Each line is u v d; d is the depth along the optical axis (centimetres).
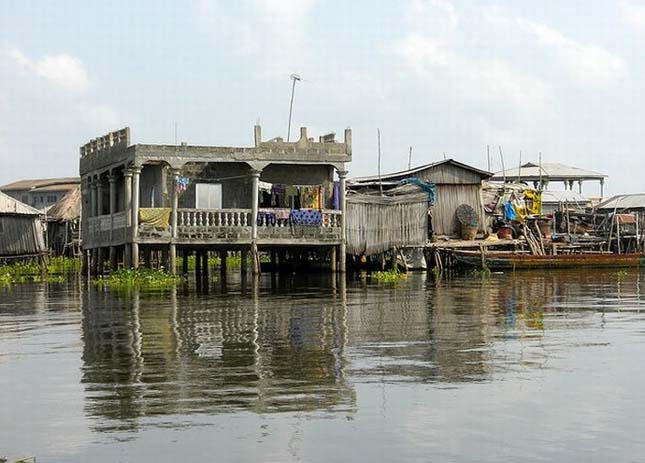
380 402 1111
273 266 4212
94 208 4197
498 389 1183
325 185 3950
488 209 5022
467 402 1111
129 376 1287
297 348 1533
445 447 930
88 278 3975
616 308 2302
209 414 1056
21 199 9381
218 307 2320
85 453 916
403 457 899
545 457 899
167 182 3734
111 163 3844
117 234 3753
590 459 894
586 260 4688
